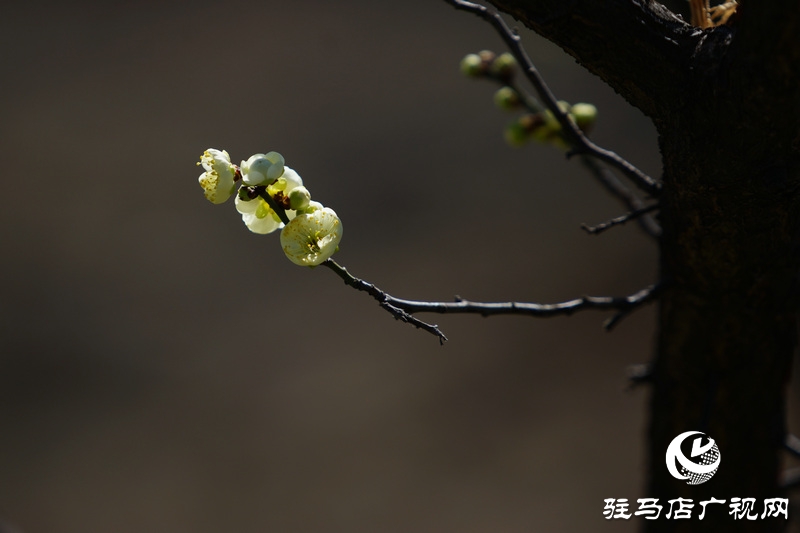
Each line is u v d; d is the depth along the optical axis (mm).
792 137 1082
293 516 2824
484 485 2910
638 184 1187
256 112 4945
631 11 1091
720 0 1152
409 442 3080
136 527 2775
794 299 1174
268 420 3188
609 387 3275
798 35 1054
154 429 3150
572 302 1165
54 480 2930
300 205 1103
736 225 1125
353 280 1097
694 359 1200
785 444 1227
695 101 1093
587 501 2822
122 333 3555
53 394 3285
